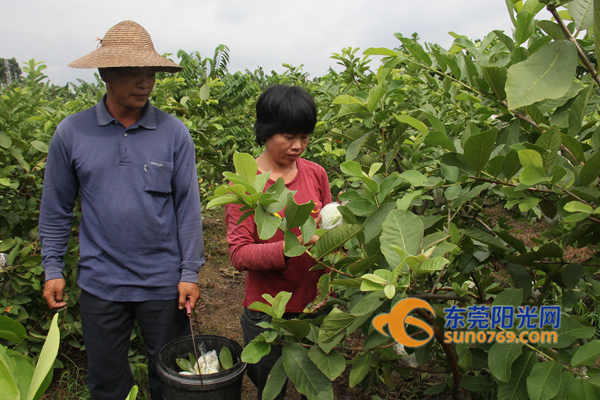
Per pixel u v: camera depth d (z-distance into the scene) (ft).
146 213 6.63
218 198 3.82
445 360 6.52
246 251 5.89
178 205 7.16
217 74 25.55
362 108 6.26
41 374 1.55
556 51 2.79
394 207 4.57
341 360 4.22
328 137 10.19
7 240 8.93
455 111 8.75
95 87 17.25
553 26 3.43
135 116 6.75
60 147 6.55
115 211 6.54
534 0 4.63
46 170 6.70
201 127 12.57
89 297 6.75
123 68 6.20
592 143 4.11
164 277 6.89
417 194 4.41
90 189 6.59
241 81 23.50
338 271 4.30
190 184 7.14
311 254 4.17
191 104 12.96
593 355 3.51
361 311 3.80
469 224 7.14
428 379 9.20
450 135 7.66
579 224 4.30
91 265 6.67
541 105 4.51
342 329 3.95
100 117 6.57
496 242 4.83
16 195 9.59
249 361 4.24
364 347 4.33
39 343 9.35
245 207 3.99
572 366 3.63
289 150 6.05
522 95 2.70
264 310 4.40
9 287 9.05
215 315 12.85
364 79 10.08
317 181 6.89
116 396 7.10
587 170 3.72
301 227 4.42
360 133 6.76
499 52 5.63
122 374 7.14
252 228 6.15
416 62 6.12
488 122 6.63
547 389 3.62
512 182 4.35
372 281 3.54
